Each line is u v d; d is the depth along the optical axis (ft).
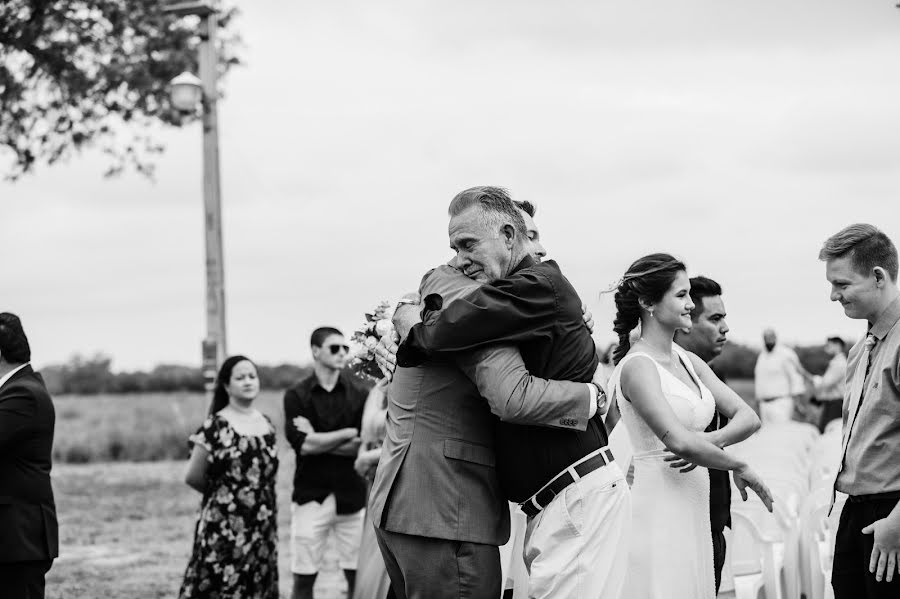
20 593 19.72
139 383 153.69
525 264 14.12
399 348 13.60
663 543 15.58
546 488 13.71
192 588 23.35
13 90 44.09
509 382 13.03
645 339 16.19
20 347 20.36
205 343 41.37
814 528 23.61
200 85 41.01
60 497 54.44
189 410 124.57
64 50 44.62
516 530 18.74
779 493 24.97
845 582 14.97
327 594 31.07
